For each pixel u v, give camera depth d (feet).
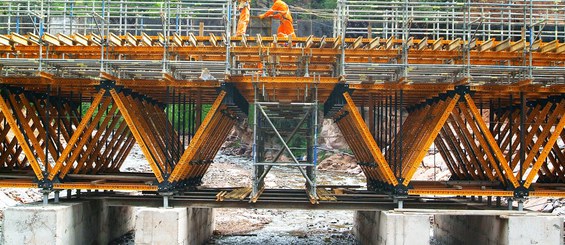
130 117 63.77
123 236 83.41
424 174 144.66
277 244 80.23
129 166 165.17
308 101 73.61
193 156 68.18
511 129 66.49
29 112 69.41
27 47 64.03
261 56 63.82
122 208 83.05
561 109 64.90
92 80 63.62
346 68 63.46
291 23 78.02
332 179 167.22
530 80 59.31
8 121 63.62
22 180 66.69
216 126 74.49
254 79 62.80
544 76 64.95
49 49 63.31
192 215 69.36
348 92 63.41
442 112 64.54
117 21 119.44
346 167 194.59
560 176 75.77
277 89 68.28
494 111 82.53
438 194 63.16
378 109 77.56
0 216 83.61
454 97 62.54
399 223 59.16
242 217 102.99
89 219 68.33
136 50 63.67
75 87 67.41
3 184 63.62
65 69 66.54
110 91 63.21
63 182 66.49
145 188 64.08
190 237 68.13
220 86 63.82
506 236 58.39
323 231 91.81
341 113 76.79
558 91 62.64
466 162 79.30
